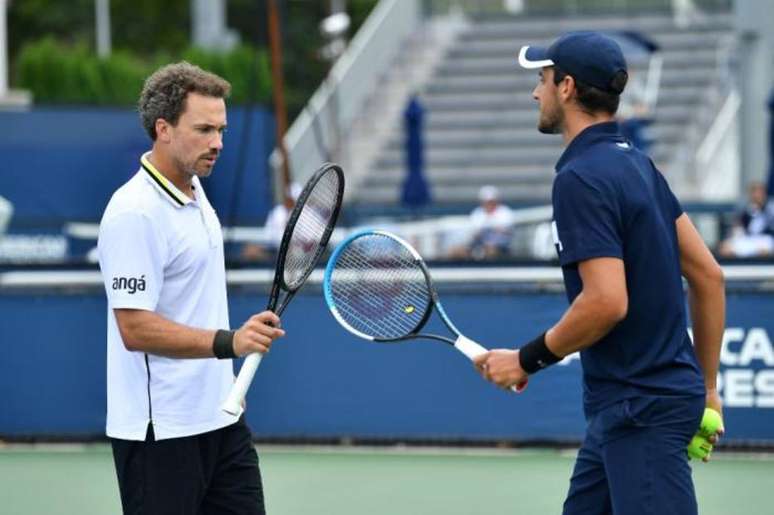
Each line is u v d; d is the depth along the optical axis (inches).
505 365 651.5
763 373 1262.3
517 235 2623.0
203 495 700.7
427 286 711.7
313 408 1325.0
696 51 3277.6
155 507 684.1
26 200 2487.7
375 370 1317.7
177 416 682.2
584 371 653.3
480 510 1085.1
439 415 1311.5
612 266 614.9
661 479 627.2
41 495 1154.0
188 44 5211.6
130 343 666.8
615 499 635.5
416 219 2566.4
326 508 1096.2
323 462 1263.5
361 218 2568.9
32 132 2487.7
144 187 675.4
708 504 1096.8
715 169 3014.3
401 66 3393.2
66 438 1354.6
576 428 1296.8
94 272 1357.0
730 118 3097.9
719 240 2610.7
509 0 3543.3
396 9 3462.1
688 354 644.7
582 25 3420.3
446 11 3558.1
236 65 3046.3
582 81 642.2
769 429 1262.3
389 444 1320.1
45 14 5221.5
